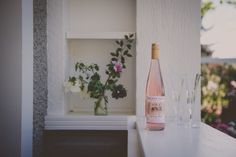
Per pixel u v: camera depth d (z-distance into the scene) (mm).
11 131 1297
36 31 1469
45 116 1613
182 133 911
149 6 1653
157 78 1200
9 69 1299
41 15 1560
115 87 1653
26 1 1325
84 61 1836
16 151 1291
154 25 1651
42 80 1578
